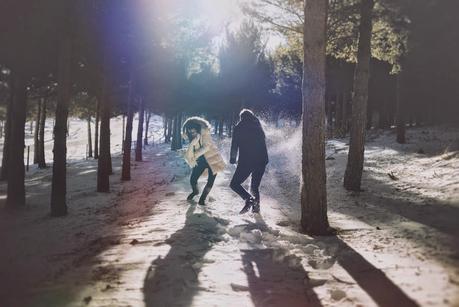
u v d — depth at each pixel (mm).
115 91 19859
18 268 5703
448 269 4406
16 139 13031
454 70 17859
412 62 19203
